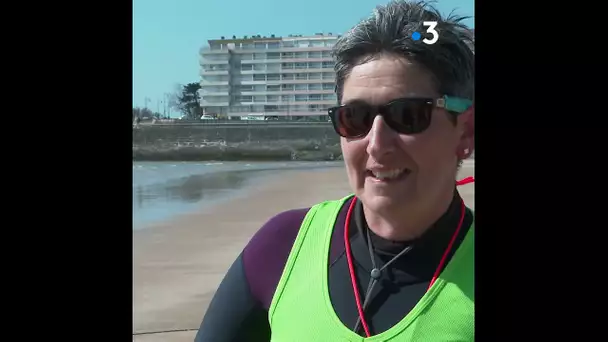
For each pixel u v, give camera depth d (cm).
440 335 135
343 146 148
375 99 138
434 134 138
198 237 1125
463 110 140
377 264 147
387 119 138
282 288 156
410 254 145
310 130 4928
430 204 143
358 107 140
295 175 3158
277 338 151
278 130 4934
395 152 138
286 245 163
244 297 165
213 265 830
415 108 135
